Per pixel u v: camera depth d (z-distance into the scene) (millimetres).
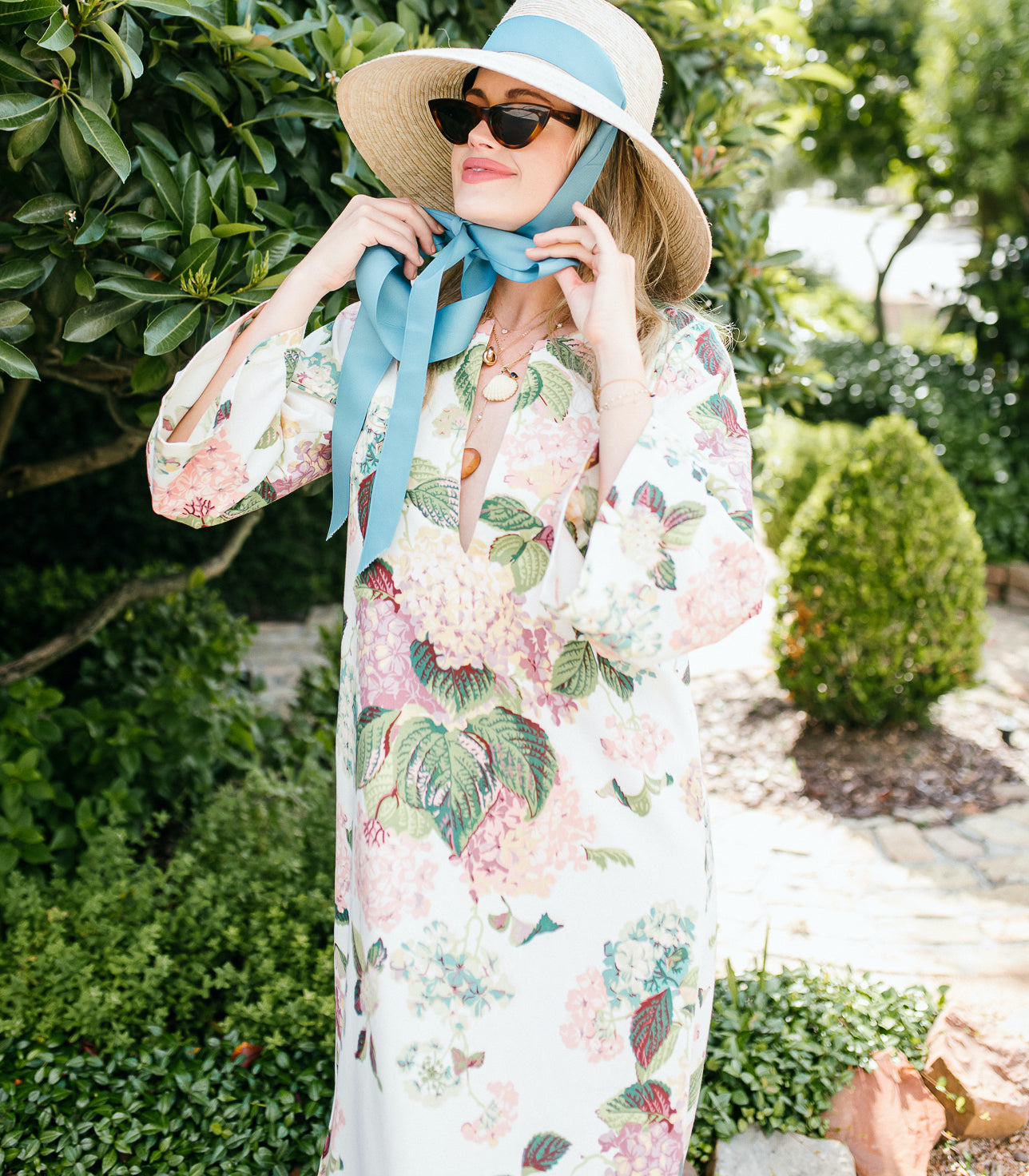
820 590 4371
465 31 2301
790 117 2801
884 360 8523
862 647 4332
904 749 4355
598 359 1231
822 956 2922
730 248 2535
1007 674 5305
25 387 2707
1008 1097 2182
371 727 1328
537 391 1305
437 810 1297
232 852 2822
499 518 1278
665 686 1349
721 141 2537
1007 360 8195
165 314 1681
